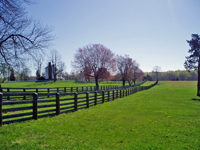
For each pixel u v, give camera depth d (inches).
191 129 323.6
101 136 272.7
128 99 894.4
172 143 249.0
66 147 216.5
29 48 700.0
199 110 570.6
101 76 1882.4
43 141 228.8
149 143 247.1
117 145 237.5
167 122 377.1
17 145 204.7
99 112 474.0
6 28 597.6
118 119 396.5
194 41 1385.3
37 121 318.7
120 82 3735.2
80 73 1948.8
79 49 1921.8
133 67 2815.0
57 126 303.4
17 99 693.3
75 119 369.7
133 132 299.0
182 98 1030.4
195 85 3112.7
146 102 762.2
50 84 2500.0
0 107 262.8
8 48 663.1
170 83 3740.2
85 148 219.6
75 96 476.4
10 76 748.0
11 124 277.6
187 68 1437.0
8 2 474.6
